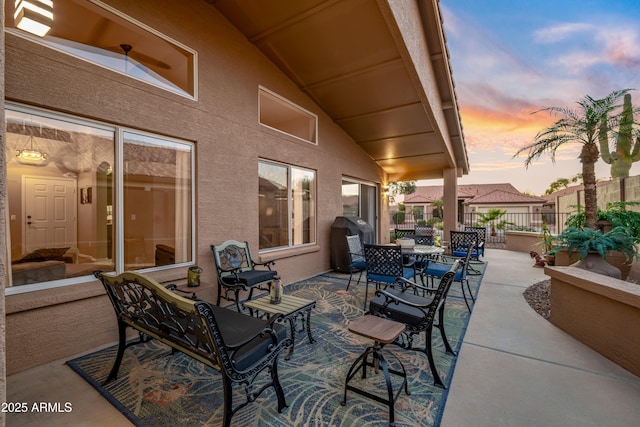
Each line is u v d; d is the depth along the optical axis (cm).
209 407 205
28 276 274
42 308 259
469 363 264
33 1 262
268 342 200
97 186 354
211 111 395
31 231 402
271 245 510
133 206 346
